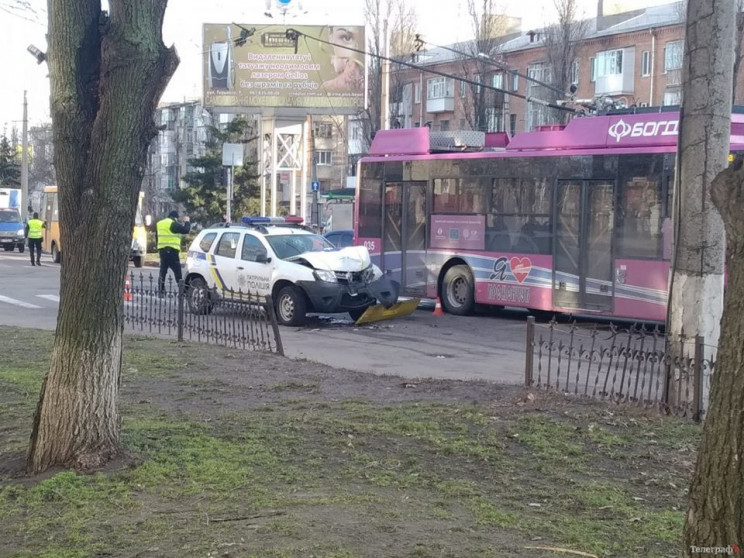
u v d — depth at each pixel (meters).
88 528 4.88
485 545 4.64
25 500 5.37
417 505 5.34
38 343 12.29
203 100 36.09
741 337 3.11
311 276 15.35
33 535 4.83
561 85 43.28
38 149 75.00
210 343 12.71
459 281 17.88
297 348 13.20
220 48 35.91
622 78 47.97
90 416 5.92
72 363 5.89
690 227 7.96
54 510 5.20
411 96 62.06
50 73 5.84
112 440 6.04
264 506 5.21
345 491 5.60
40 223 32.41
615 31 48.31
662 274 14.64
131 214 5.90
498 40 46.62
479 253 17.34
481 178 17.33
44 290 22.86
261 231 16.62
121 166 5.74
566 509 5.41
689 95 7.88
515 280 16.77
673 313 8.08
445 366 11.77
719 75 7.75
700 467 3.20
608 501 5.54
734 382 3.11
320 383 9.42
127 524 4.92
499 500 5.54
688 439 7.05
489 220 17.20
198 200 40.78
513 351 13.19
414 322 16.64
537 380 9.71
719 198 3.28
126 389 8.96
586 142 15.71
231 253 16.91
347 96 36.50
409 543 4.62
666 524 5.11
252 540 4.63
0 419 7.62
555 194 16.14
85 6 5.81
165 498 5.38
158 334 14.24
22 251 45.28
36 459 5.92
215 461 6.12
